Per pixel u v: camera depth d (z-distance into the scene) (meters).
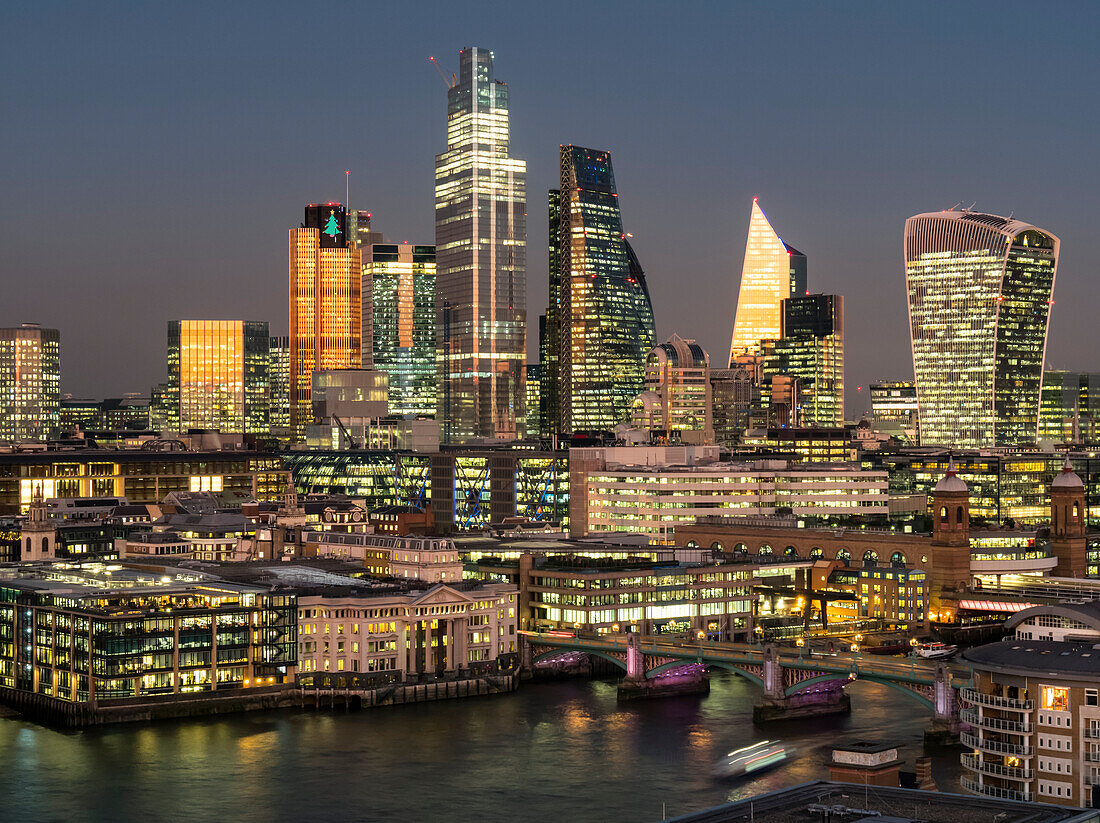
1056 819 174.38
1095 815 175.12
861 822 169.88
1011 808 179.75
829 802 183.12
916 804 181.88
